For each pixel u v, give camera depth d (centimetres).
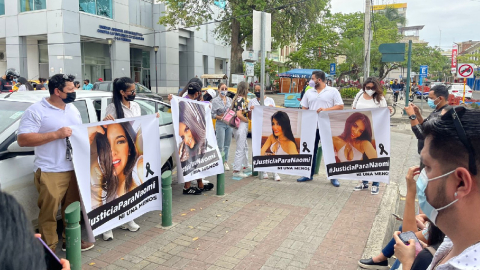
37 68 2939
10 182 371
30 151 398
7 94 493
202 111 609
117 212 429
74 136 379
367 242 448
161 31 3231
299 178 734
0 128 405
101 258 403
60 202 389
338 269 388
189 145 576
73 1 2641
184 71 3928
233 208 564
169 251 422
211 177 744
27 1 2689
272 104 795
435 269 124
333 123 644
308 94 704
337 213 545
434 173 122
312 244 443
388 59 1670
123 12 3103
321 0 2864
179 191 650
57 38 2608
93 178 398
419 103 3534
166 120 622
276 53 5284
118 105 471
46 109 372
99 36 2877
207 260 402
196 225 497
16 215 97
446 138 117
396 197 635
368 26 1941
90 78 3097
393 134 1465
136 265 389
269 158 691
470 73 1798
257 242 447
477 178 113
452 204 119
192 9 2845
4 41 3016
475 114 115
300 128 677
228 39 3438
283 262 399
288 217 528
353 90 3030
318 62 3594
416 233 248
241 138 731
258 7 2577
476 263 111
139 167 459
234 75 2438
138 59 3600
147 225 497
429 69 5028
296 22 2866
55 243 386
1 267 91
